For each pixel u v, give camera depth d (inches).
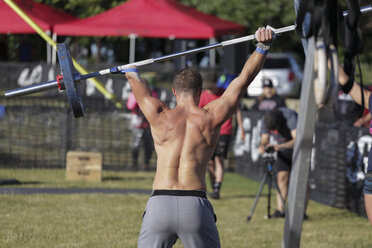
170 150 261.1
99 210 534.0
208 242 252.1
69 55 269.4
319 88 225.5
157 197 254.5
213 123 265.9
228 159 919.7
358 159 572.1
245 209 576.4
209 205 257.8
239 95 270.5
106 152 852.0
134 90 272.1
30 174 714.8
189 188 255.0
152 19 997.2
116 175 753.6
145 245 253.6
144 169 810.8
